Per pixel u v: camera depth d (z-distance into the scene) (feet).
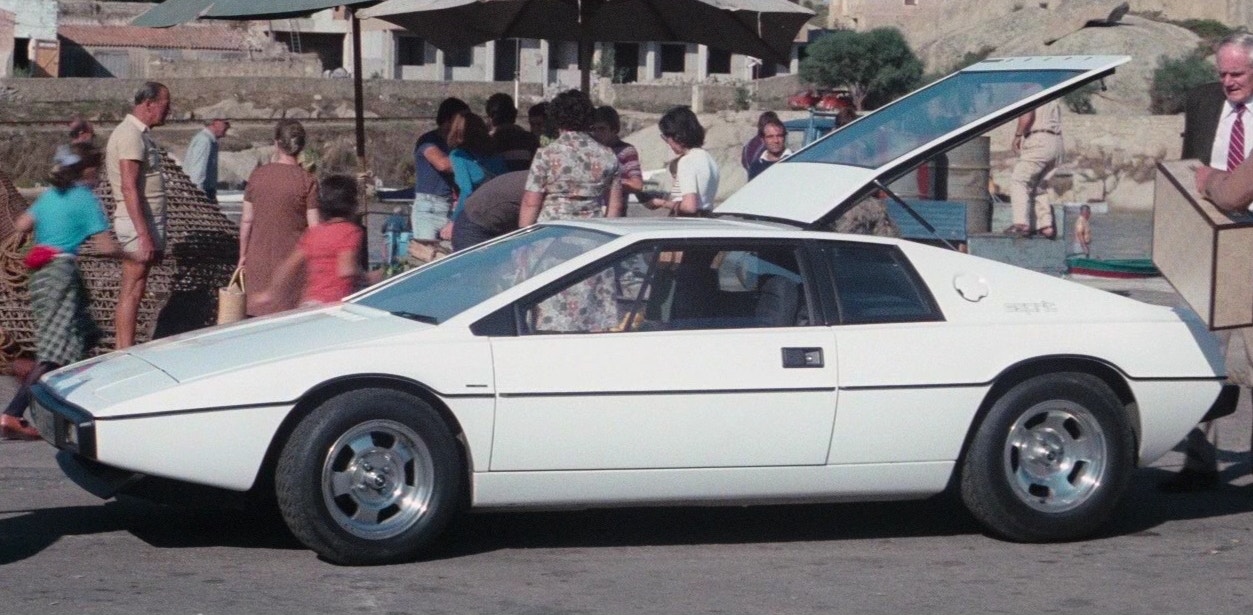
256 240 32.65
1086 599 19.51
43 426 20.99
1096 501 22.22
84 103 184.34
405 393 20.08
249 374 19.70
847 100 63.21
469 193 34.76
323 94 194.59
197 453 19.44
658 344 20.80
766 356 20.99
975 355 21.68
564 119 28.73
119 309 33.58
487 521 23.43
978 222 39.22
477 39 43.73
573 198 28.66
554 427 20.36
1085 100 176.65
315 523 19.74
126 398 19.56
